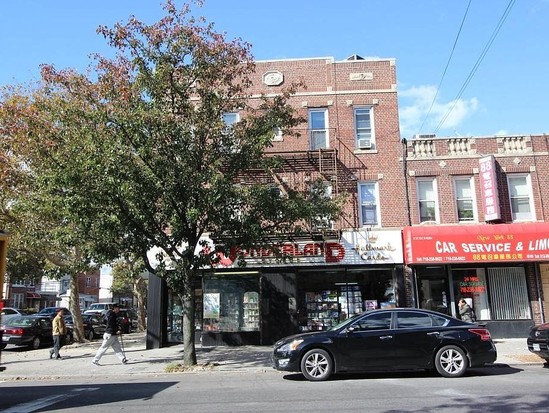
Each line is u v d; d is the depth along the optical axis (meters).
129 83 13.69
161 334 19.28
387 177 19.70
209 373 12.92
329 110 20.33
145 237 14.01
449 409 7.45
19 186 18.53
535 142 19.62
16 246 20.39
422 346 11.02
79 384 11.65
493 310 18.81
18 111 17.61
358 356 10.95
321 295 19.30
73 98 17.73
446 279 19.16
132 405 8.42
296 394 9.16
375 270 19.33
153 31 13.40
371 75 20.61
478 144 19.73
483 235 17.86
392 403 8.03
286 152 19.02
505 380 10.41
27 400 9.30
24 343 20.33
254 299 19.42
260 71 20.72
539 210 19.08
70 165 12.52
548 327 12.18
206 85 14.16
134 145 13.10
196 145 13.55
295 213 14.11
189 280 14.20
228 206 13.85
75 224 13.88
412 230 18.28
